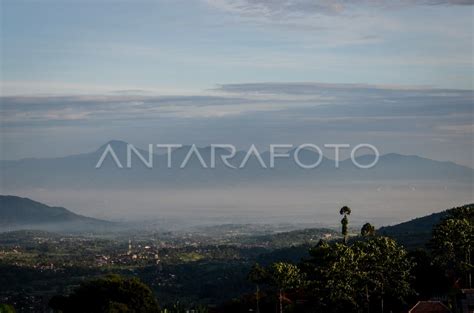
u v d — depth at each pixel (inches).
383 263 3998.5
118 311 4306.1
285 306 4232.3
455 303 3973.9
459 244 4301.2
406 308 4089.6
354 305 3949.3
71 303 4616.1
